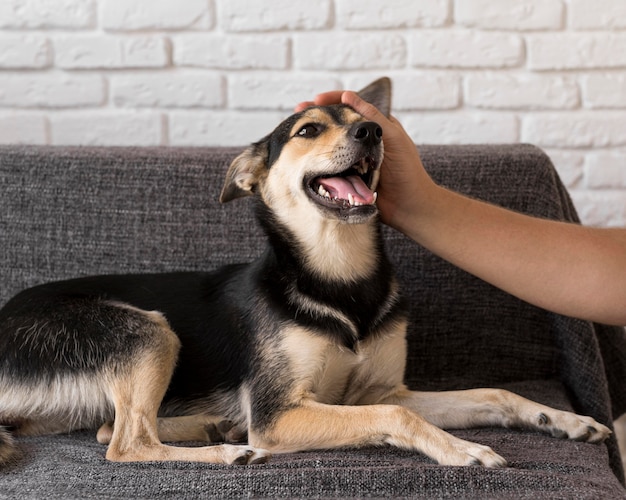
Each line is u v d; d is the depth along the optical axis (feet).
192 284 6.92
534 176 7.64
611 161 9.27
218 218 7.62
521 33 9.11
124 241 7.60
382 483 4.94
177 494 4.98
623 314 5.74
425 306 7.63
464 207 6.14
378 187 6.21
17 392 6.19
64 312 6.38
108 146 8.19
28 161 7.61
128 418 5.90
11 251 7.60
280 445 5.79
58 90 9.30
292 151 6.37
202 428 6.33
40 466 5.54
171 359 6.29
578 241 5.87
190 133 9.42
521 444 5.77
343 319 6.12
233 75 9.30
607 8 8.98
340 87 9.30
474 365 7.64
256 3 9.12
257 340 6.19
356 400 6.59
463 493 4.85
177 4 9.12
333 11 9.13
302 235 6.27
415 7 9.07
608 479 5.23
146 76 9.29
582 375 7.16
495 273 5.95
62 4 9.11
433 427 5.45
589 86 9.14
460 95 9.26
